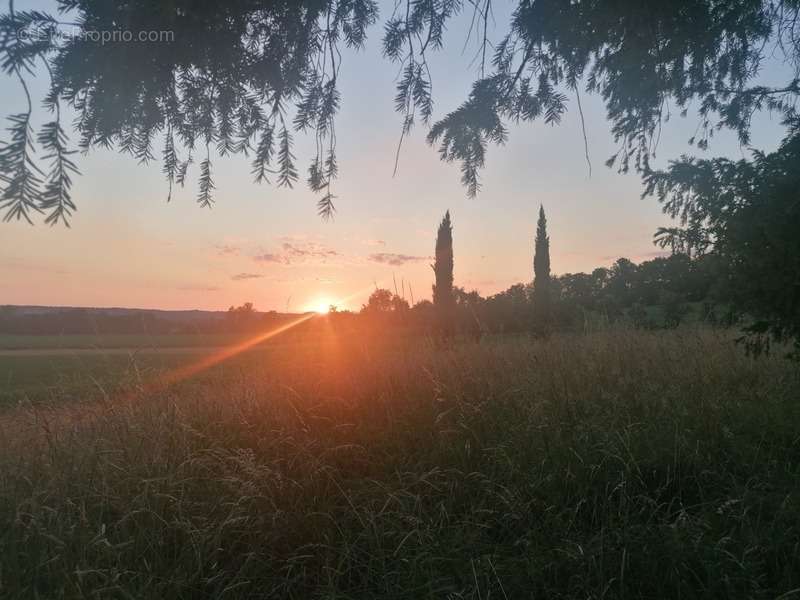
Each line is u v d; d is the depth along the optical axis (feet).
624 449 11.55
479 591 7.97
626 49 11.06
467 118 10.53
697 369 17.69
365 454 12.78
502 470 11.28
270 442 12.86
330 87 9.61
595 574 8.24
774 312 13.82
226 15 7.62
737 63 12.59
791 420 13.26
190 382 18.38
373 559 9.01
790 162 12.85
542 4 9.96
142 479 9.86
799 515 9.14
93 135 7.23
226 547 9.09
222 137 9.43
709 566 8.05
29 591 7.79
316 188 9.96
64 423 12.83
